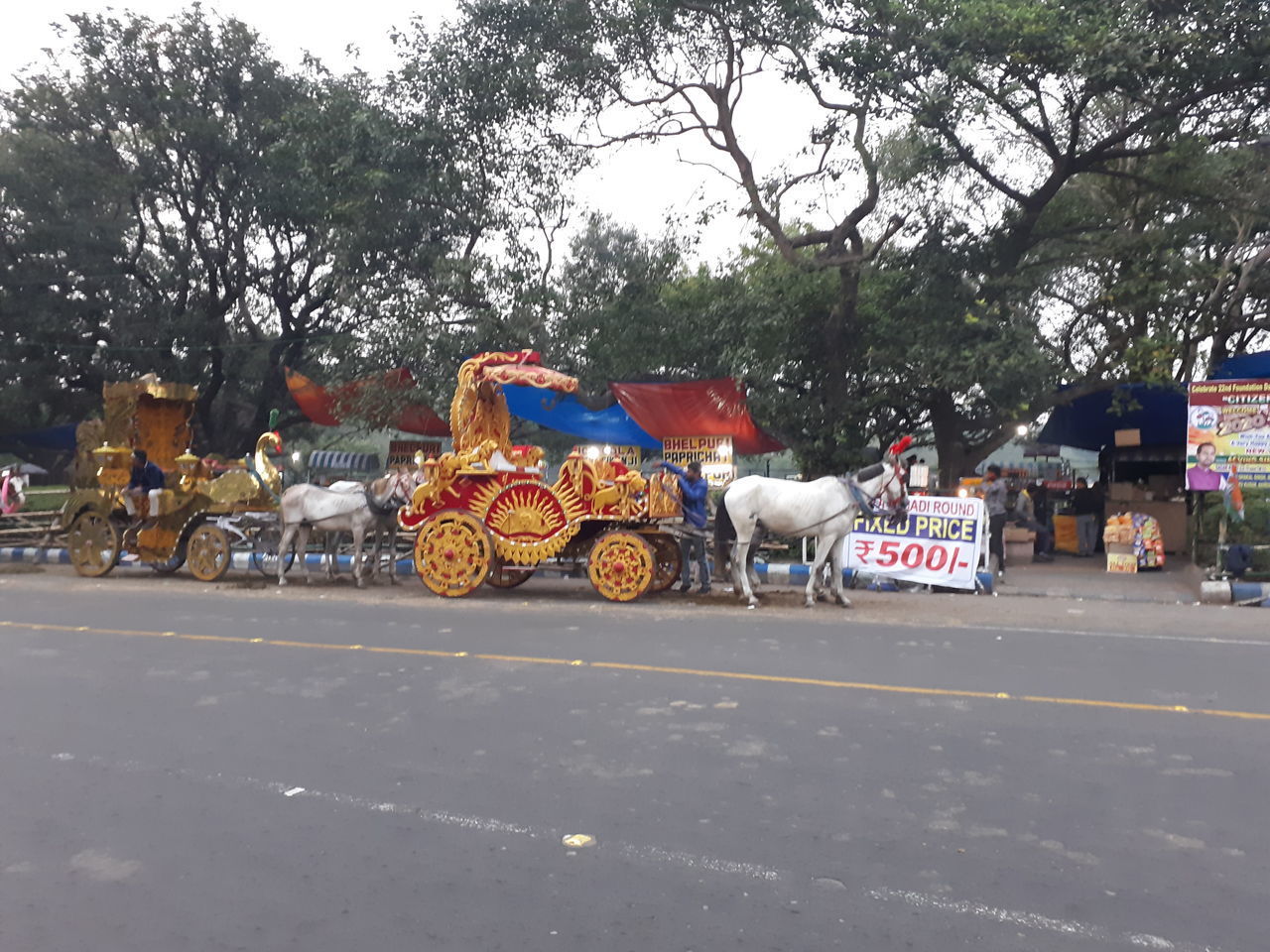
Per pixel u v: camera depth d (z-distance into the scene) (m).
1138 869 4.46
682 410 19.08
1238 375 18.53
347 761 6.12
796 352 20.48
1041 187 18.91
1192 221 20.00
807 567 15.63
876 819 5.07
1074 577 16.62
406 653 9.52
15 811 5.33
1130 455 23.02
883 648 9.69
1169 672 8.48
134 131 28.53
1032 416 20.69
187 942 3.89
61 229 27.62
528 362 14.42
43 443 33.75
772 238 21.66
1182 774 5.72
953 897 4.20
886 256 20.27
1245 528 16.05
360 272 22.91
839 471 20.11
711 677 8.31
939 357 17.94
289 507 15.51
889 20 17.77
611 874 4.46
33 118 27.83
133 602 13.46
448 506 14.16
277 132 26.78
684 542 14.07
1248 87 17.34
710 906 4.14
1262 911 4.05
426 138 20.58
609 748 6.32
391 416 21.81
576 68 20.17
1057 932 3.89
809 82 18.84
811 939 3.85
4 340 28.73
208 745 6.49
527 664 8.91
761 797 5.41
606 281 21.69
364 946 3.84
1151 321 19.11
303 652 9.61
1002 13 16.30
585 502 13.62
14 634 10.80
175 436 18.14
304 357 31.12
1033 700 7.47
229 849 4.80
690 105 20.73
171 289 30.69
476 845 4.80
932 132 18.69
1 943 3.89
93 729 6.89
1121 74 16.16
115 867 4.61
